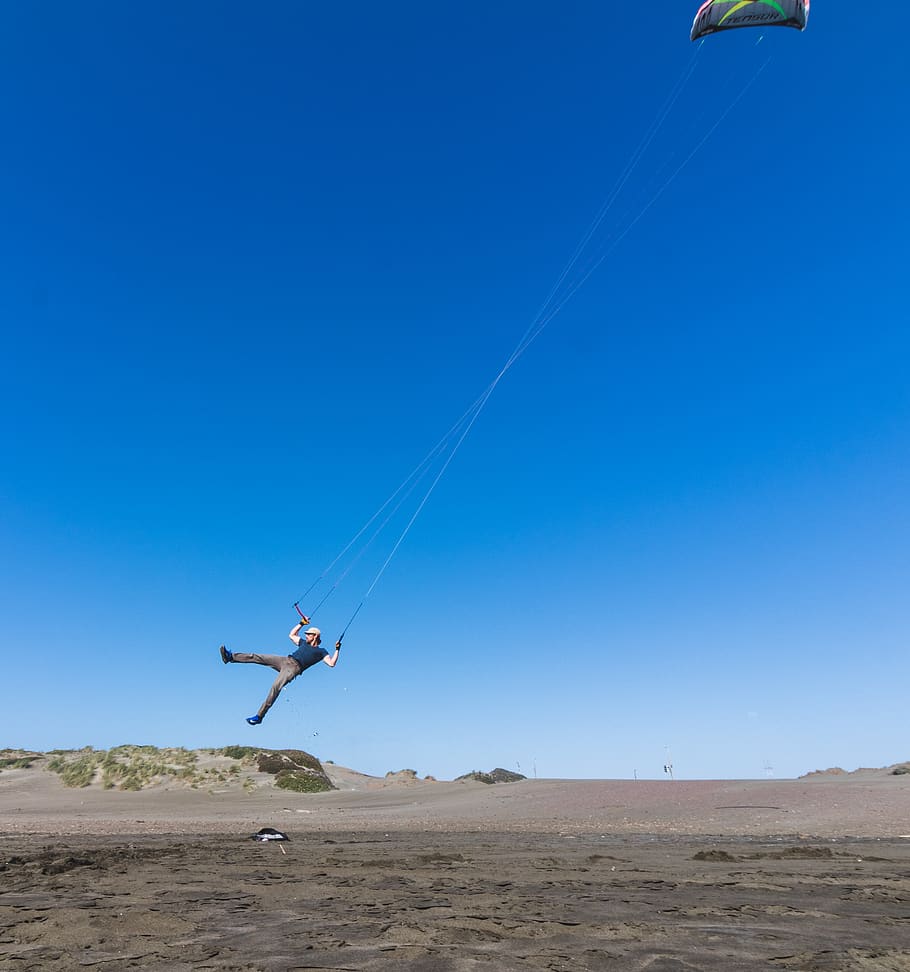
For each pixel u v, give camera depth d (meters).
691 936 9.70
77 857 19.17
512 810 38.31
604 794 39.59
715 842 24.08
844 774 48.19
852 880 14.84
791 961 8.43
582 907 11.75
